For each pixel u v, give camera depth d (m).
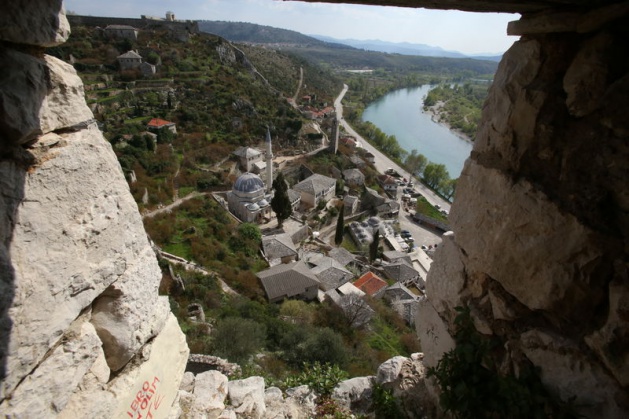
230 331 15.43
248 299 24.39
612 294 3.06
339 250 38.16
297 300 26.77
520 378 3.63
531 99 3.58
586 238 3.19
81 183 2.86
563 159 3.41
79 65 59.00
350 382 6.46
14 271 2.29
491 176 4.05
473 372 4.04
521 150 3.71
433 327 5.23
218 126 59.50
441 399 4.21
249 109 66.88
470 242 4.36
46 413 2.52
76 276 2.75
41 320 2.45
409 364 6.00
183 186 42.41
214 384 5.47
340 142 78.88
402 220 57.03
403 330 25.62
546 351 3.51
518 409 3.54
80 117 2.94
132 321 3.32
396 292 32.12
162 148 46.53
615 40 3.12
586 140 3.28
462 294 4.59
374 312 25.88
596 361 3.19
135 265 3.46
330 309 25.38
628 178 2.98
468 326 4.30
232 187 46.00
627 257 3.01
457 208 4.68
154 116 53.69
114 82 58.19
